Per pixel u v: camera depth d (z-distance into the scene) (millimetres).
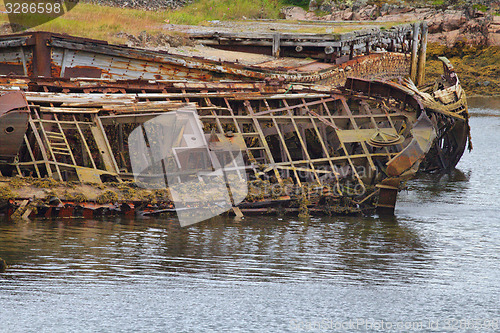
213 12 158750
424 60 145750
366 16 184125
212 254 47438
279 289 40969
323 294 40625
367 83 78500
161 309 37000
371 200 66125
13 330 33594
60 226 52156
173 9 153875
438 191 77875
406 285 43000
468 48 174500
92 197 55188
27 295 37844
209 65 84938
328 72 96188
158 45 107188
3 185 53719
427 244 53656
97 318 35562
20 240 47625
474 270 46812
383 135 70812
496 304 40250
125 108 63594
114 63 81500
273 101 77188
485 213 66562
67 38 78250
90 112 62438
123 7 140000
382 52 121938
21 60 80062
